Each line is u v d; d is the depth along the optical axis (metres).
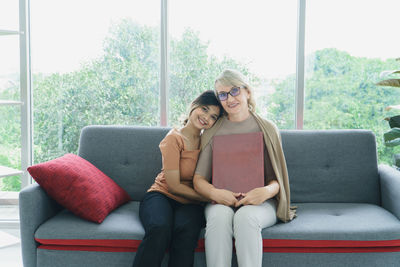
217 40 2.63
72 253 1.74
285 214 1.83
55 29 2.69
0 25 2.67
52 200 1.92
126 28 2.65
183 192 1.87
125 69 2.67
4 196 2.75
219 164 1.89
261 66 2.62
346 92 2.61
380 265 1.71
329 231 1.72
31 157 2.75
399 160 2.14
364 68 2.59
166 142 1.90
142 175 2.23
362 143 2.22
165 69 2.62
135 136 2.27
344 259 1.72
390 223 1.77
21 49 2.66
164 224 1.64
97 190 1.86
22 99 2.68
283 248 1.74
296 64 2.60
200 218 1.78
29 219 1.74
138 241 1.71
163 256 1.63
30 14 2.69
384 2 2.55
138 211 2.01
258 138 1.90
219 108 1.95
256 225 1.62
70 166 1.88
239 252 1.61
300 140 2.26
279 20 2.60
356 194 2.18
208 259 1.63
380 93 2.59
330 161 2.22
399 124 2.14
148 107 2.68
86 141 2.27
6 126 2.74
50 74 2.71
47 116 2.73
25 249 1.76
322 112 2.62
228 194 1.78
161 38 2.60
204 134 1.98
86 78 2.69
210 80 2.65
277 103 2.64
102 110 2.70
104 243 1.72
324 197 2.20
